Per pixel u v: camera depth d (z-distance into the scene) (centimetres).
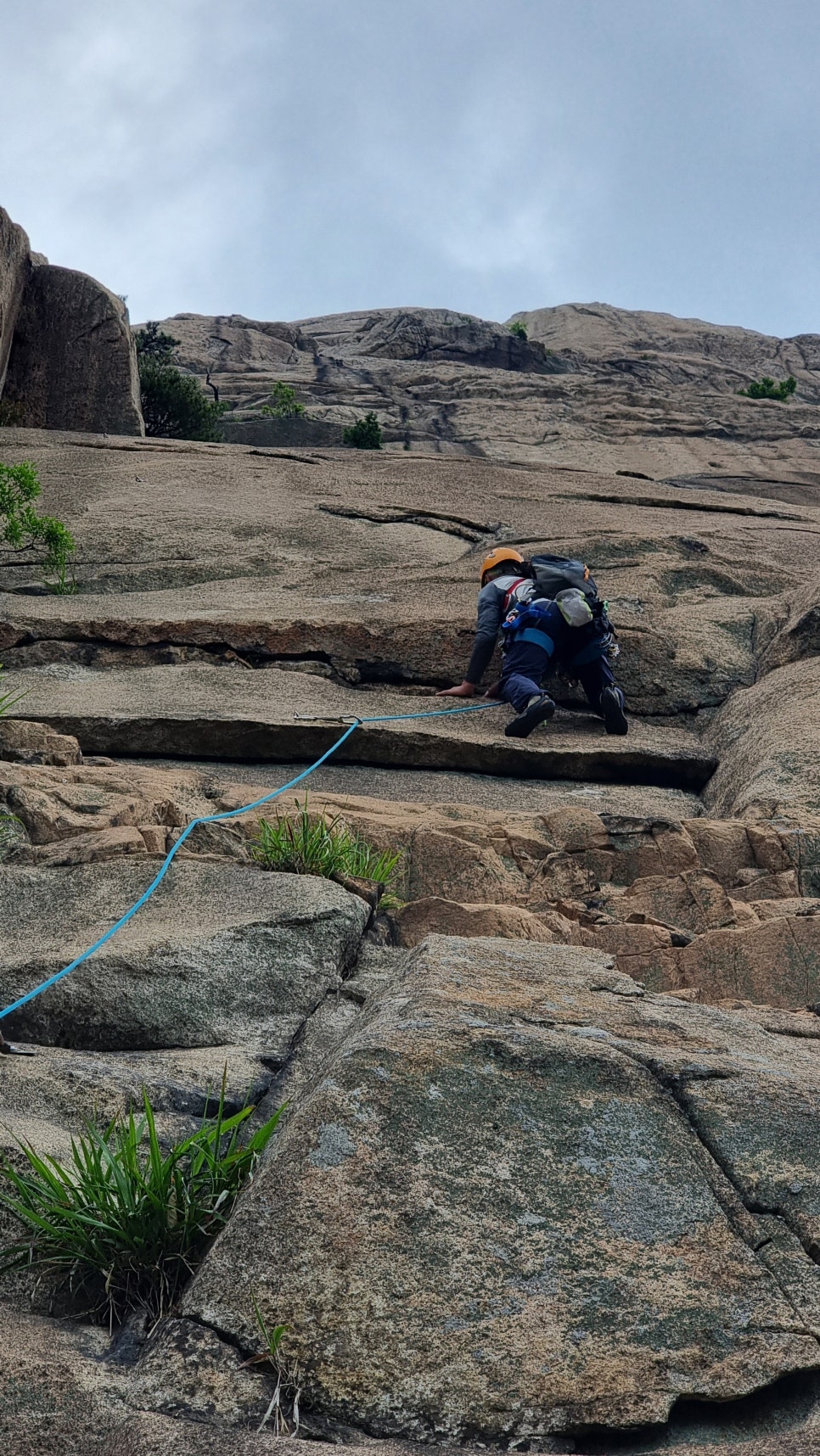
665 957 411
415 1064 220
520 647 726
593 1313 180
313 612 865
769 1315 183
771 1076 241
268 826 438
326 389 6450
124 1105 251
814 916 416
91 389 2200
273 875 379
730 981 401
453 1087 217
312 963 330
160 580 1024
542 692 697
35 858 410
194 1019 307
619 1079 227
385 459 1553
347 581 982
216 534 1121
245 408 6212
